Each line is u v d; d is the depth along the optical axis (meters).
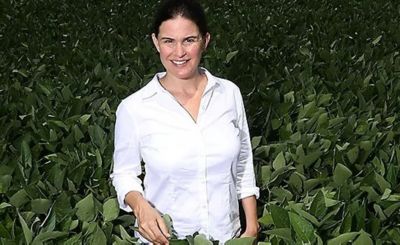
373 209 3.96
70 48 8.08
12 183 4.14
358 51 7.71
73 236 3.36
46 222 3.50
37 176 4.18
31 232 3.32
